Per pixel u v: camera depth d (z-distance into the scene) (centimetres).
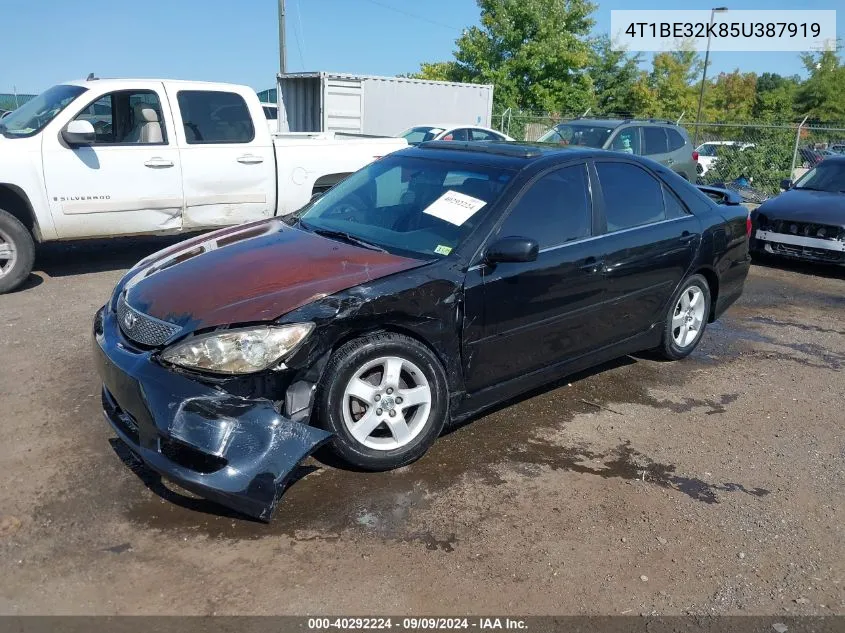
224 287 354
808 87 4341
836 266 989
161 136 748
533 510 353
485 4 3228
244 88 800
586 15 3288
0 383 468
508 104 3139
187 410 316
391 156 513
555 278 428
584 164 470
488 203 418
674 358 565
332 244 412
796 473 409
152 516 331
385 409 366
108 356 347
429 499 357
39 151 682
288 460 318
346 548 316
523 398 489
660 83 4759
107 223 732
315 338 334
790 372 575
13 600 276
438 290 373
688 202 543
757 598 303
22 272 688
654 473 398
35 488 348
